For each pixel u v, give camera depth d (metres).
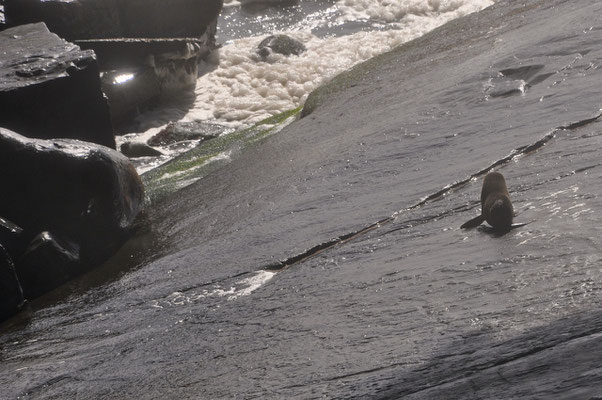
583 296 6.40
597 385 4.62
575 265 7.36
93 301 15.22
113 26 32.88
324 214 14.25
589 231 8.26
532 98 16.16
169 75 32.66
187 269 14.41
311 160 18.62
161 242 17.89
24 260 16.89
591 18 20.81
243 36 43.06
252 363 8.09
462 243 9.42
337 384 6.43
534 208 9.71
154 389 8.54
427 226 11.20
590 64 17.17
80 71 22.92
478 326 6.52
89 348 11.69
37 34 26.23
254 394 7.07
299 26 44.25
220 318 10.59
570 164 11.19
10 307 15.65
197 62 36.06
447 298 7.70
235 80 34.94
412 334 7.03
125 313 13.16
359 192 14.81
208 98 33.16
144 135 29.34
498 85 17.95
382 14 45.12
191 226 18.11
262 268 12.55
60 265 17.16
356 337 7.57
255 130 26.47
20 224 17.81
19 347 13.48
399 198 13.09
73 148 18.77
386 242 11.19
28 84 21.86
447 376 5.64
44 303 16.14
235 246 14.57
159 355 9.91
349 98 23.56
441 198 12.54
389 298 8.41
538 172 11.28
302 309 9.43
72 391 9.67
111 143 23.88
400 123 18.05
